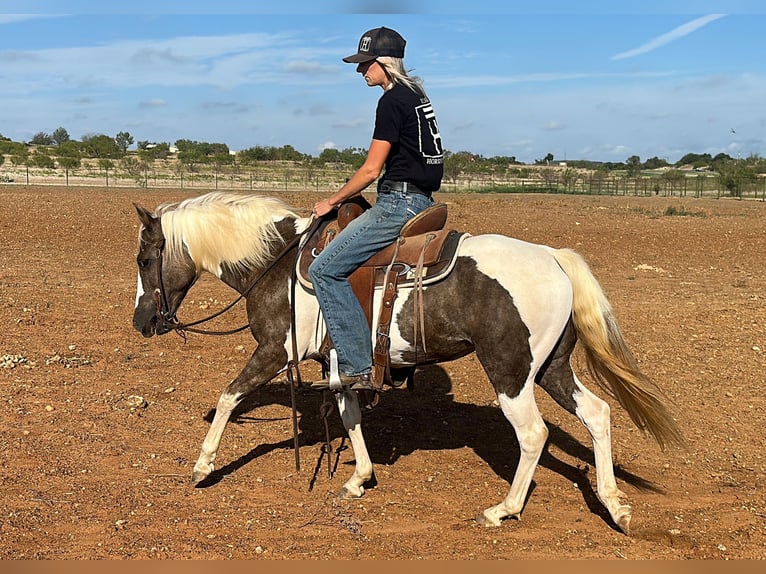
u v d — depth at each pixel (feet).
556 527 15.01
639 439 19.86
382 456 18.70
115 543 13.94
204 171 191.52
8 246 51.96
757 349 27.76
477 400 22.98
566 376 15.14
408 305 14.70
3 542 13.79
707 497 16.47
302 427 20.53
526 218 81.97
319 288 14.89
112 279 40.78
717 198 146.10
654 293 39.04
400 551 13.94
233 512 15.38
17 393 22.03
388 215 14.90
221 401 15.99
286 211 16.99
